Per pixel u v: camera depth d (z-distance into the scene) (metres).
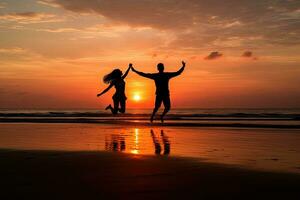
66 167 5.55
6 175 4.95
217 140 10.08
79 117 27.08
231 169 5.45
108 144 9.00
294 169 5.50
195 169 5.45
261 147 8.50
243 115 31.05
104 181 4.60
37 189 4.19
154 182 4.54
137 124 16.86
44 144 8.98
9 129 14.45
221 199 3.83
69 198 3.83
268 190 4.19
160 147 8.42
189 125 15.91
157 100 15.68
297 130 13.65
